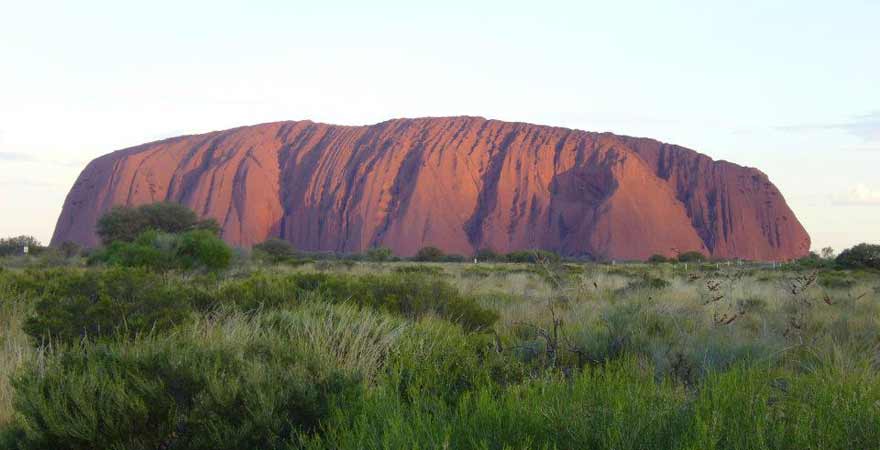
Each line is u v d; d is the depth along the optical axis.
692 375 6.48
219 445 4.19
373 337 7.04
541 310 11.98
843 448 3.77
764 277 22.50
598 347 7.57
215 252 24.28
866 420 4.05
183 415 4.49
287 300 9.87
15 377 5.31
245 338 6.54
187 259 23.36
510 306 13.02
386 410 4.44
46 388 4.61
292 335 6.75
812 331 9.58
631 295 13.78
